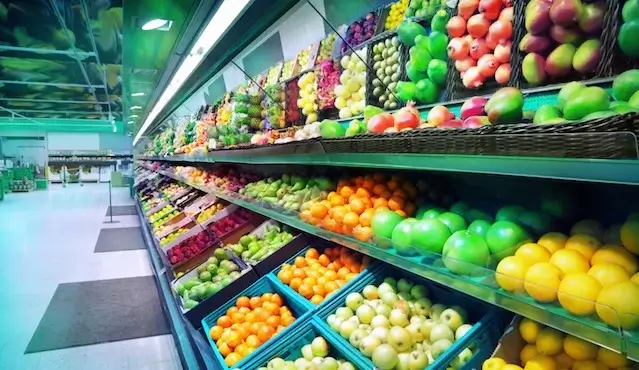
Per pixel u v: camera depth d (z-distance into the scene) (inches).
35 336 135.3
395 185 71.6
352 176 89.7
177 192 265.9
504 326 54.3
